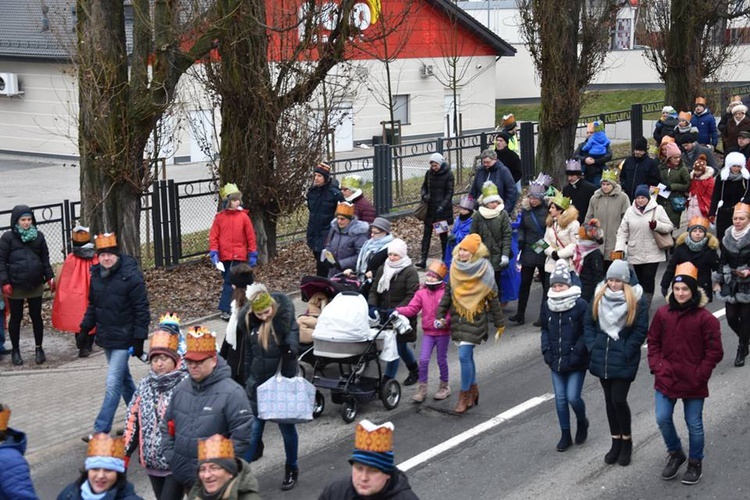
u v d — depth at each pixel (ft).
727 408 34.81
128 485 19.33
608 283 29.07
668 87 103.81
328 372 39.06
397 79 141.79
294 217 66.13
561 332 30.40
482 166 52.85
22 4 128.67
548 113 78.54
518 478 29.58
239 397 23.03
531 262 45.83
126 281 32.14
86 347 43.39
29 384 39.99
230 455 18.71
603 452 31.35
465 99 151.64
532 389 37.86
